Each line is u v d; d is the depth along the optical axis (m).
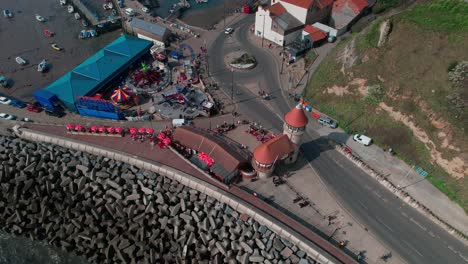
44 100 78.75
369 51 79.00
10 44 108.75
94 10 121.56
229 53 100.88
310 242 55.44
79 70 87.12
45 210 66.75
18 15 123.19
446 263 54.62
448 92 67.31
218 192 62.44
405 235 58.03
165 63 96.00
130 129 73.62
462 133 63.34
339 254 54.41
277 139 63.66
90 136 73.50
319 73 89.50
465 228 58.44
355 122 76.50
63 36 113.19
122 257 60.47
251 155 69.50
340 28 104.94
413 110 70.44
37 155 71.62
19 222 66.94
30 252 63.88
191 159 68.56
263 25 104.31
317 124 78.19
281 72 93.75
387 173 66.94
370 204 62.50
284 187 64.88
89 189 67.44
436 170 65.56
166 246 60.75
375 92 75.56
